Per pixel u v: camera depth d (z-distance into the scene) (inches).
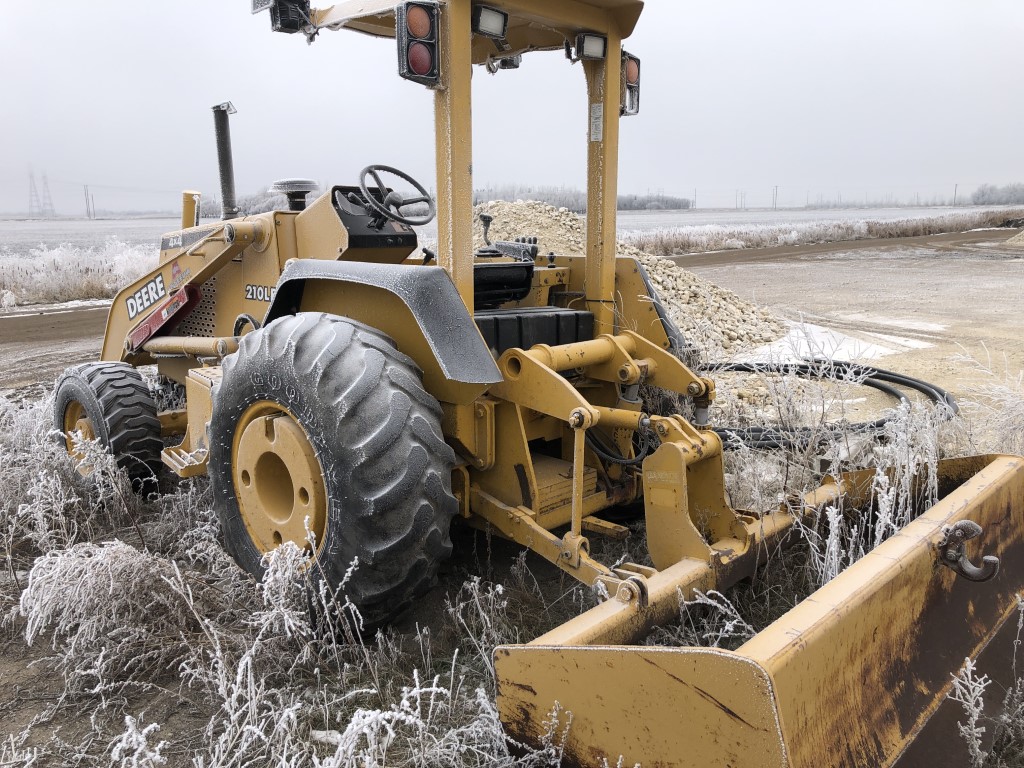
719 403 222.5
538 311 131.6
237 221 150.4
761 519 104.2
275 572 100.7
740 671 61.6
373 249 137.0
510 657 78.0
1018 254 922.7
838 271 733.9
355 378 98.1
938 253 956.6
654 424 103.1
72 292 590.6
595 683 71.6
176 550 139.6
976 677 84.7
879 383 208.8
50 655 108.6
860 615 72.9
